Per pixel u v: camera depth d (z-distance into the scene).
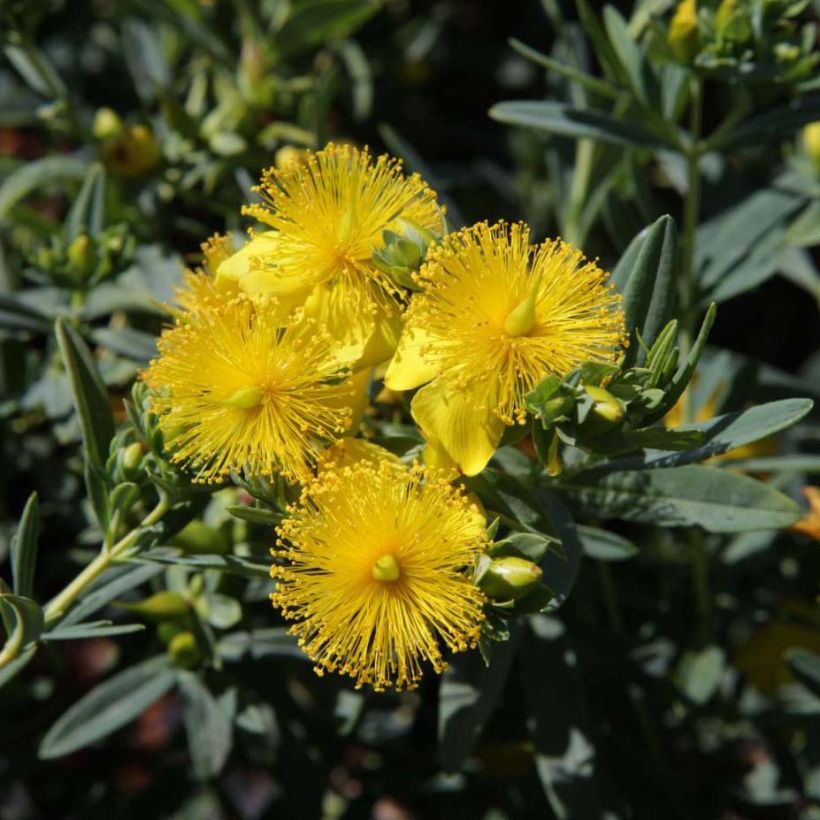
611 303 0.23
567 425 0.22
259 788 0.38
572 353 0.23
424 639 0.23
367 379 0.23
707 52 0.27
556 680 0.27
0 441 0.31
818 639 0.30
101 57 0.37
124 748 0.34
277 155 0.30
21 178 0.31
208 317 0.23
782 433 0.32
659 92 0.28
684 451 0.23
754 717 0.30
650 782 0.29
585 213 0.30
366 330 0.23
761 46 0.26
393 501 0.22
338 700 0.28
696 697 0.29
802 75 0.27
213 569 0.24
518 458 0.25
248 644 0.26
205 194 0.31
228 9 0.34
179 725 0.35
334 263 0.23
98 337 0.28
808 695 0.30
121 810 0.32
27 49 0.31
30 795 0.33
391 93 0.38
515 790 0.30
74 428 0.29
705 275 0.29
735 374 0.29
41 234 0.31
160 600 0.26
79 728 0.26
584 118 0.28
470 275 0.23
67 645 0.36
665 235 0.24
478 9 0.40
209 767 0.26
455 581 0.22
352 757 0.33
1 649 0.27
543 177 0.36
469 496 0.23
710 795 0.31
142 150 0.30
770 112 0.27
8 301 0.29
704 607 0.29
